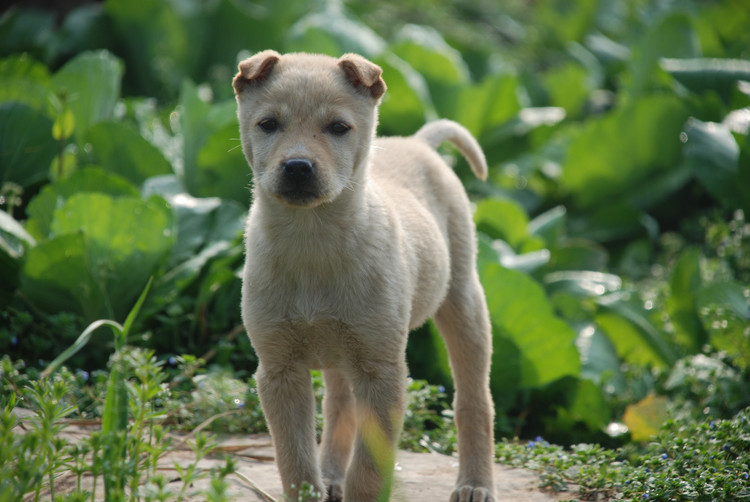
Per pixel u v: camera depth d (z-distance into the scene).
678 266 12.02
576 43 24.81
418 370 10.86
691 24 18.20
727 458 7.92
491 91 17.39
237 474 7.07
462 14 31.06
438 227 7.80
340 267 6.46
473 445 7.54
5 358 7.93
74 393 8.77
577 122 21.00
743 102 15.43
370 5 26.34
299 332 6.49
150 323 10.46
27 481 5.30
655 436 8.66
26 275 9.76
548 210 17.69
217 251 10.73
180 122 13.81
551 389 11.08
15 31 19.38
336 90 6.63
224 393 8.38
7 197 11.17
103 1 23.06
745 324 10.68
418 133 8.94
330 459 7.68
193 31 20.27
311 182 6.18
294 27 18.28
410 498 7.33
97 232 10.05
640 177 16.95
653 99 16.34
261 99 6.67
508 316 10.55
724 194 13.36
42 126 12.03
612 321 12.13
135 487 5.50
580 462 8.12
